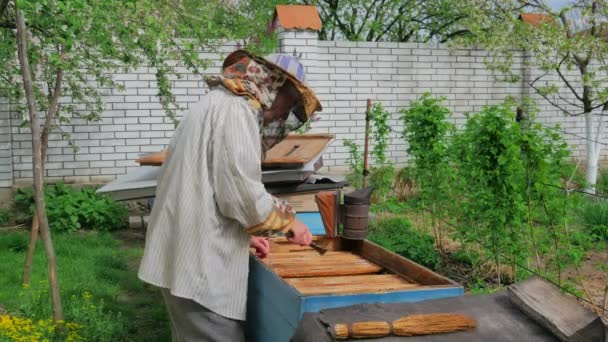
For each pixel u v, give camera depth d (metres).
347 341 2.13
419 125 7.40
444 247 7.20
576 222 7.52
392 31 16.09
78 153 9.22
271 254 3.42
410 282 2.89
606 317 4.82
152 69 9.36
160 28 4.95
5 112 8.64
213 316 2.82
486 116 5.64
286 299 2.54
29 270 5.64
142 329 4.82
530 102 9.37
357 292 2.48
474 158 5.74
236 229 2.85
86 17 4.51
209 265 2.77
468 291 5.66
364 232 3.45
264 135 3.05
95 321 4.54
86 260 6.59
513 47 10.51
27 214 8.35
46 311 4.77
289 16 9.94
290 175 4.88
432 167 7.07
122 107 9.33
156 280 2.86
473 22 9.78
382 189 9.32
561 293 2.37
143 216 8.60
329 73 10.38
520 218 5.62
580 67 9.41
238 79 2.89
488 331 2.22
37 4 4.14
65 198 8.31
